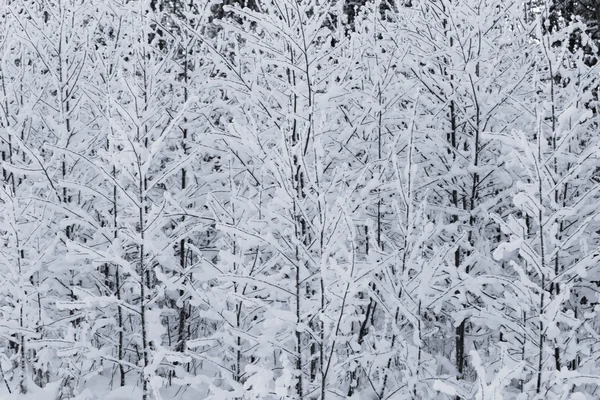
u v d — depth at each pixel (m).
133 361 7.45
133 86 5.45
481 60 6.93
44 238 6.89
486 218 6.75
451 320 6.91
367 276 4.64
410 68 7.34
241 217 5.84
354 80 6.24
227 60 6.40
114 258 5.31
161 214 5.50
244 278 4.79
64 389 6.14
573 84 6.34
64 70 6.97
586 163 5.62
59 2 7.26
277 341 4.97
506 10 7.33
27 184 7.34
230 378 5.15
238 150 6.12
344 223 4.52
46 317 6.24
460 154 6.95
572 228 6.43
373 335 5.25
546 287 4.81
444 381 5.20
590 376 4.28
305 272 4.84
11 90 6.98
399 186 5.09
